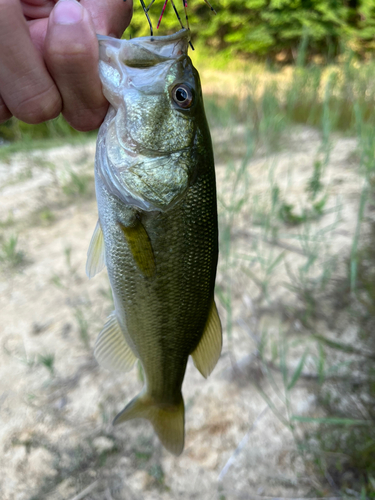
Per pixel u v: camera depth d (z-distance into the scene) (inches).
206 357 8.2
